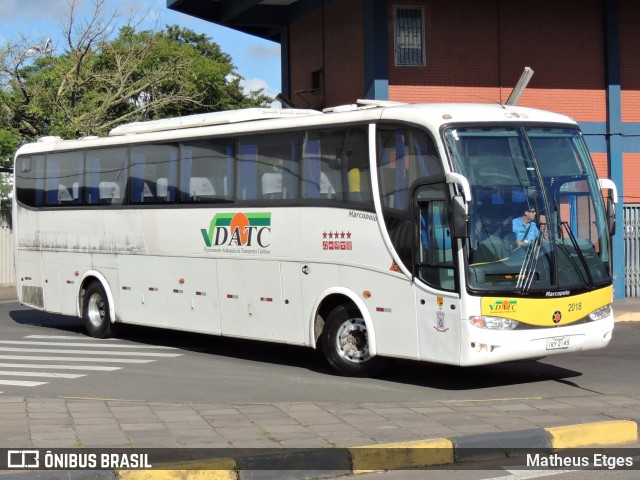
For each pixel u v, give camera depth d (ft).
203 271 48.06
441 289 36.65
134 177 52.80
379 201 39.32
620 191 72.28
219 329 47.21
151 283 51.57
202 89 141.59
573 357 47.09
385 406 33.17
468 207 35.40
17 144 101.96
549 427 29.09
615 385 39.04
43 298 60.64
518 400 34.78
